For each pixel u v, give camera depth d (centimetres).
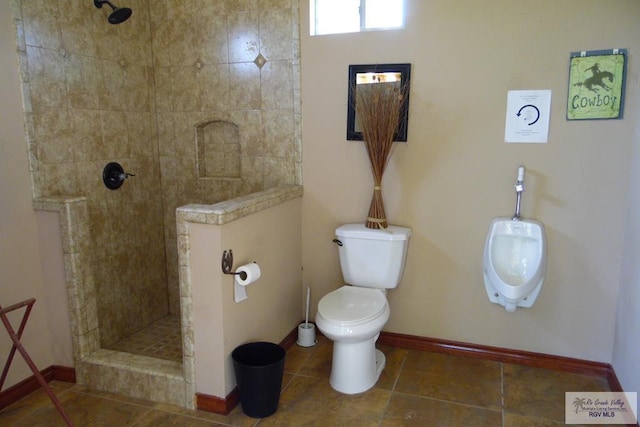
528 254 251
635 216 217
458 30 248
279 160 295
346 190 285
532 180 248
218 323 213
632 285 216
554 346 261
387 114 253
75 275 237
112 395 238
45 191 243
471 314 273
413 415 221
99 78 272
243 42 288
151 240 320
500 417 219
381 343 292
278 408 227
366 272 265
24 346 235
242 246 225
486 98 249
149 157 313
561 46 233
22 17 227
